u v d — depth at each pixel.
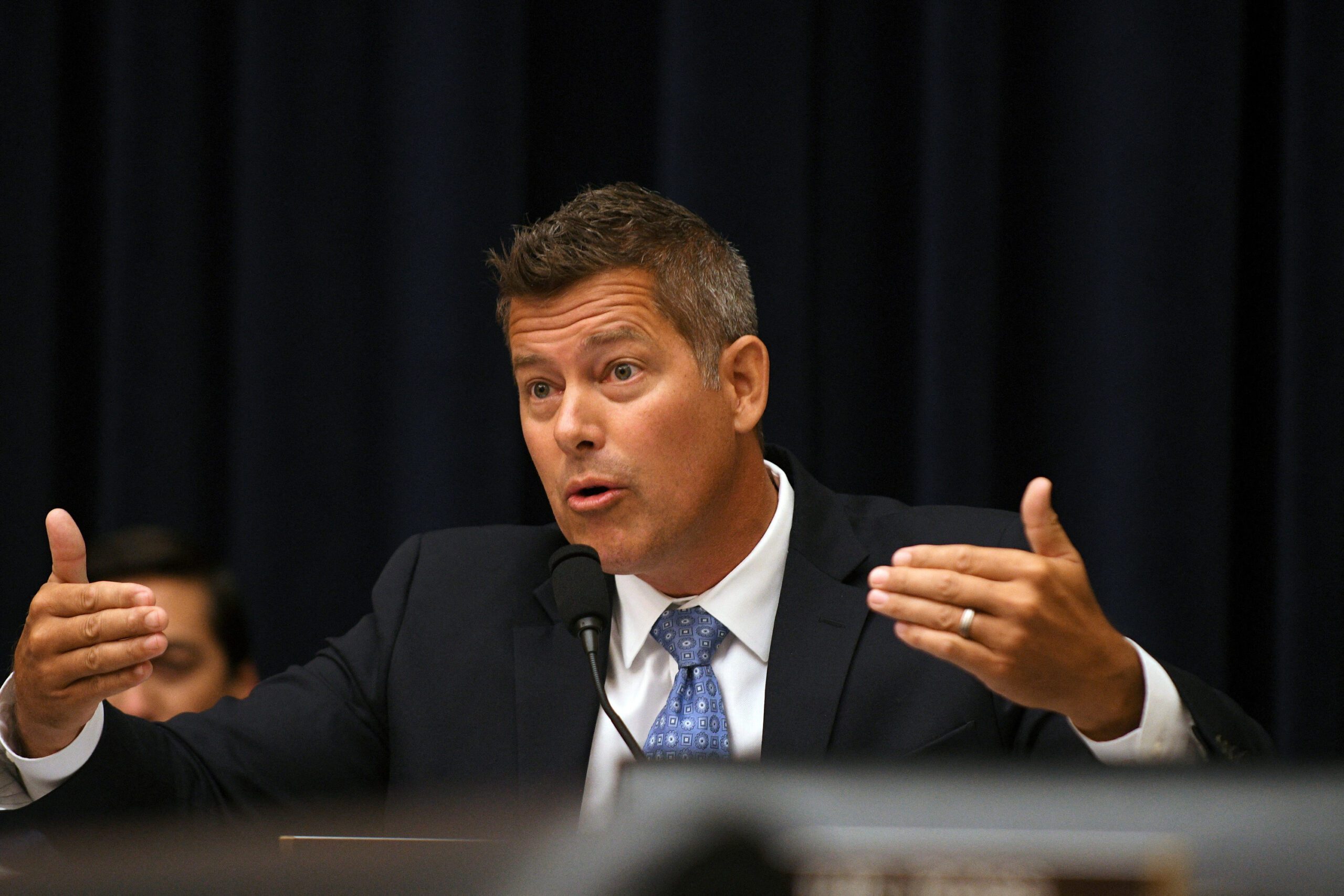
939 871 1.26
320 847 1.20
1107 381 7.79
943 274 7.88
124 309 8.40
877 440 8.48
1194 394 7.64
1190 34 7.70
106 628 3.82
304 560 8.23
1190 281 7.66
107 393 8.42
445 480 8.02
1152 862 1.24
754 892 0.93
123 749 4.52
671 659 5.35
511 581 5.82
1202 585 7.56
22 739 4.18
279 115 8.27
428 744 5.35
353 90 8.34
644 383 4.91
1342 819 1.26
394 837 2.06
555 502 5.05
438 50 8.12
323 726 5.41
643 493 4.92
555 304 4.92
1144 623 7.59
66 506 8.91
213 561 7.59
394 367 8.26
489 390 8.06
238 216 8.38
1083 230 8.02
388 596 5.88
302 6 8.30
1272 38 8.25
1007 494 8.23
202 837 1.18
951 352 7.86
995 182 7.97
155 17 8.48
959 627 3.53
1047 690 3.64
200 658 7.13
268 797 5.10
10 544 8.36
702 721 5.11
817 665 5.15
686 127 7.91
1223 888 1.25
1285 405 7.78
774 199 7.90
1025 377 8.21
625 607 5.42
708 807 0.95
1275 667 7.81
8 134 8.45
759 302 7.88
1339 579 7.66
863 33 8.51
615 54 8.66
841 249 8.47
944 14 7.93
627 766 1.40
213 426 8.70
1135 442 7.65
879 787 1.32
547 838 0.96
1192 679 4.13
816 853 1.27
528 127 8.51
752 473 5.38
